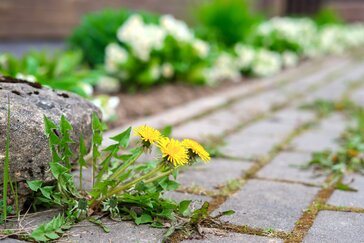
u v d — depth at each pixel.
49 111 2.12
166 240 1.89
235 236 1.96
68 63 4.25
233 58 6.47
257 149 3.33
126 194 2.02
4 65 3.84
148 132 1.94
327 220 2.17
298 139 3.63
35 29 6.83
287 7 14.51
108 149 2.11
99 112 2.42
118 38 5.25
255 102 5.00
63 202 2.05
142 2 8.77
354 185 2.65
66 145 2.05
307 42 9.17
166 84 5.30
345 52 10.59
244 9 7.16
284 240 1.95
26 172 1.96
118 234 1.91
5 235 1.84
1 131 1.89
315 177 2.78
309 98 5.26
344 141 3.58
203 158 1.93
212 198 2.41
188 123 4.00
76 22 7.50
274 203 2.36
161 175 2.01
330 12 12.07
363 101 5.09
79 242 1.83
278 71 7.43
